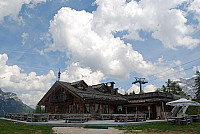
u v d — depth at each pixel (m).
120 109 29.45
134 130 12.31
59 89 28.64
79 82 26.33
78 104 24.41
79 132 11.30
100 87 30.20
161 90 60.12
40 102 30.00
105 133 10.83
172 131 11.43
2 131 10.38
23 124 16.06
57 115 22.58
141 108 27.70
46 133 10.66
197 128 12.31
